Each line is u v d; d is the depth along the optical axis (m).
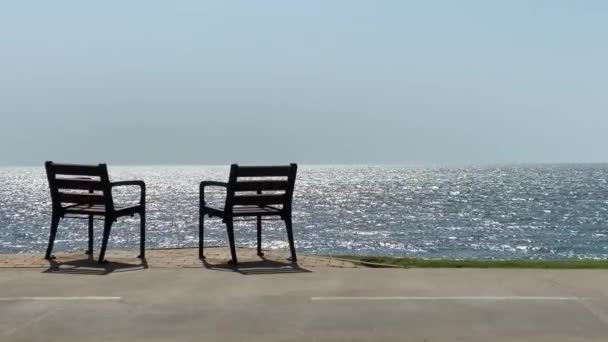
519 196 83.50
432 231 44.94
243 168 8.84
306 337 5.36
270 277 7.75
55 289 7.05
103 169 8.70
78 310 6.17
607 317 5.95
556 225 49.38
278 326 5.65
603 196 82.50
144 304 6.39
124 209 9.07
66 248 31.75
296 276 7.82
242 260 9.09
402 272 8.12
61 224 46.09
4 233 40.66
